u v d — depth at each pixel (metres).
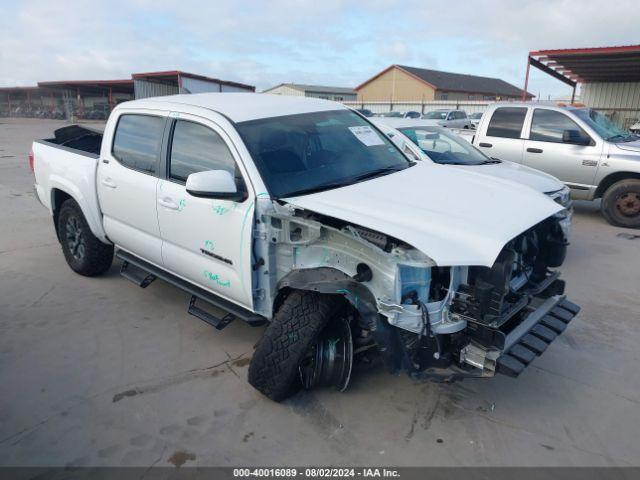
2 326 4.32
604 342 4.07
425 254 2.50
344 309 3.15
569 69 20.36
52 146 5.38
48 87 55.84
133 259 4.59
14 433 3.03
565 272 5.65
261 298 3.34
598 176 7.68
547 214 3.06
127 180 4.20
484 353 2.64
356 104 37.75
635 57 17.09
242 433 3.01
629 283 5.32
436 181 3.55
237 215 3.25
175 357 3.84
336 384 3.19
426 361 2.71
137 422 3.11
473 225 2.73
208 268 3.61
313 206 2.96
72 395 3.38
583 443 2.92
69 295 4.95
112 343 4.05
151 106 4.20
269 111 3.82
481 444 2.91
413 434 3.00
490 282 2.64
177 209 3.71
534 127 8.21
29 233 7.06
